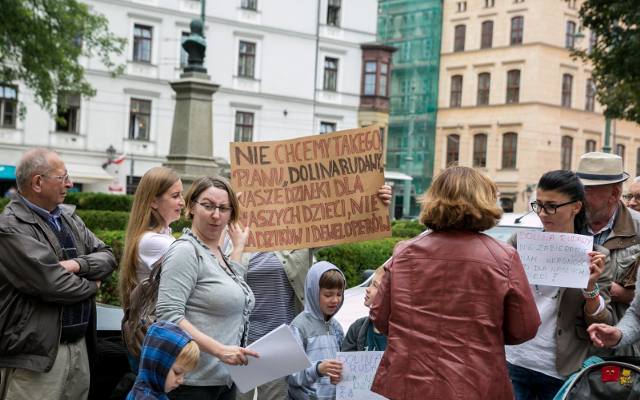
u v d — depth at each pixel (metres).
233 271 3.97
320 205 5.07
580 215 4.09
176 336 3.22
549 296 4.13
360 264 10.98
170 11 36.38
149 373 3.19
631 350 4.10
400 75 49.62
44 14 22.03
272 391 5.06
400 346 3.27
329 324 4.66
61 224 4.47
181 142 13.03
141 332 3.81
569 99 48.03
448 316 3.20
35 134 33.78
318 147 5.07
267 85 39.41
